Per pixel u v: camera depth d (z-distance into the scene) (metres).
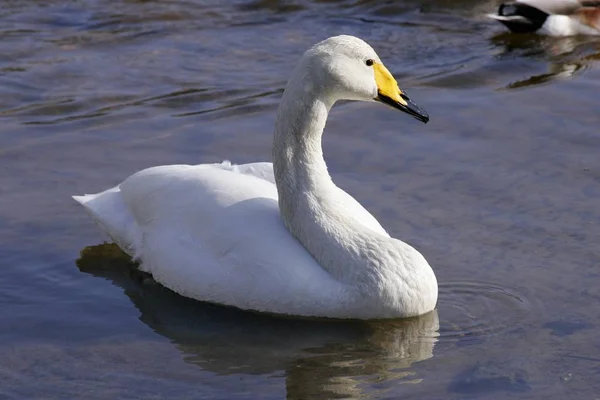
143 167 15.35
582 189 14.41
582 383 10.23
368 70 11.64
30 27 20.98
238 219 11.88
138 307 11.93
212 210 12.02
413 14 22.27
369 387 10.24
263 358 10.83
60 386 10.30
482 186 14.58
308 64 11.48
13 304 11.95
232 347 11.05
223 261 11.76
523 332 11.22
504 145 15.94
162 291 12.28
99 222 13.23
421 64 19.64
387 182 14.78
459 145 15.98
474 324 11.41
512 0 23.08
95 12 21.81
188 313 11.77
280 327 11.45
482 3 22.89
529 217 13.66
